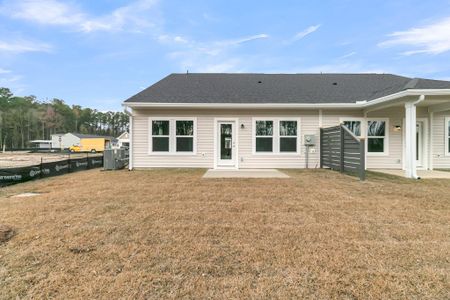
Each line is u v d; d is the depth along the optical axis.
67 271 2.74
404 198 5.94
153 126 12.25
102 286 2.46
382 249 3.25
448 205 5.33
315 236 3.67
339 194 6.32
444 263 2.89
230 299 2.28
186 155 12.24
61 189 7.30
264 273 2.70
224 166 12.27
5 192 7.03
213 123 12.21
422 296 2.31
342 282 2.53
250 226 4.08
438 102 10.14
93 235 3.70
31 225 4.12
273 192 6.54
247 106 11.66
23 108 77.06
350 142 9.53
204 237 3.63
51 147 60.69
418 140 12.03
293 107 11.71
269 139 12.23
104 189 7.06
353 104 11.44
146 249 3.25
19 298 2.30
